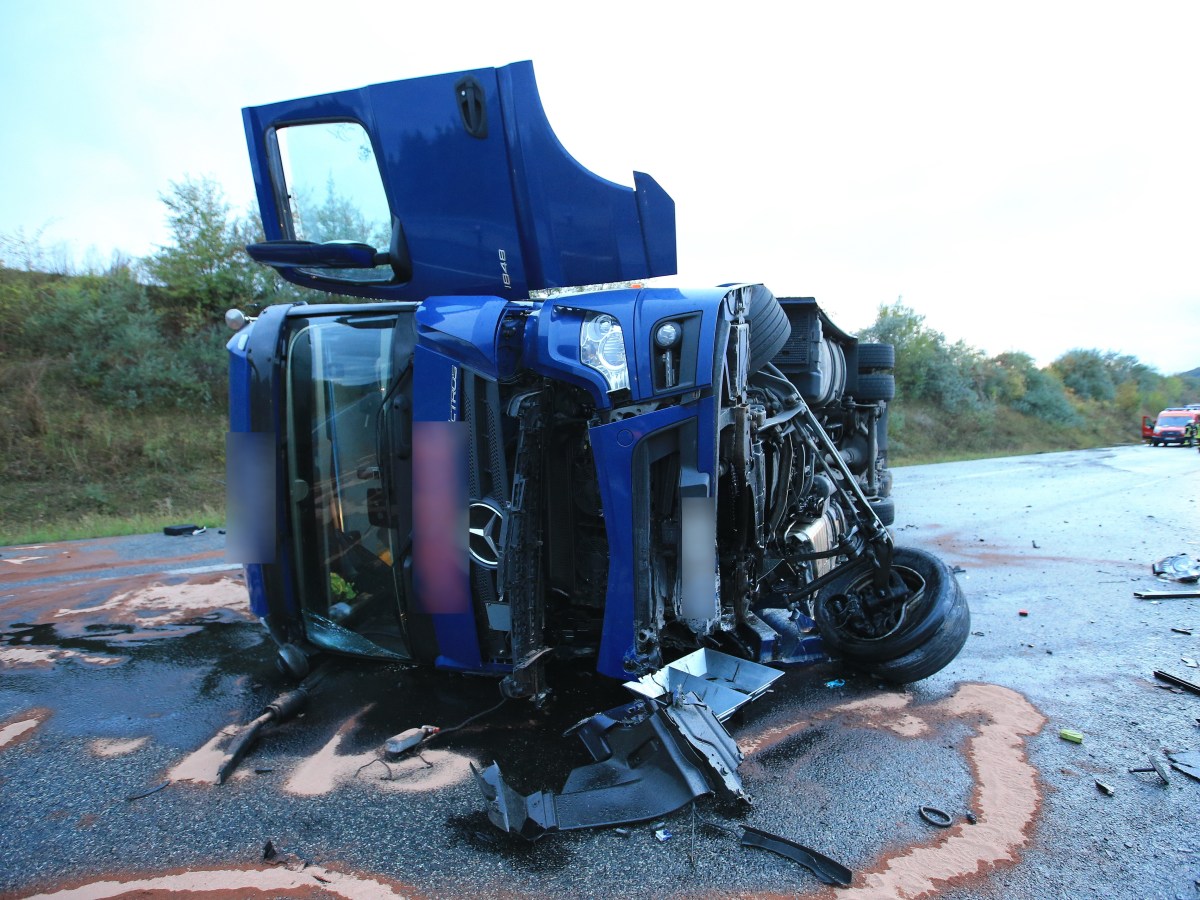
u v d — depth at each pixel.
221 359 16.02
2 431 12.87
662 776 2.48
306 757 2.84
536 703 3.09
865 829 2.31
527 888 2.03
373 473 3.34
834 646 3.63
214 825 2.36
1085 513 9.62
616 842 2.24
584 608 3.47
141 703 3.37
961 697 3.42
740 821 2.35
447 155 3.22
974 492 12.28
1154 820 2.39
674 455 2.91
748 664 3.11
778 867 2.12
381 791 2.57
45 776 2.69
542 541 3.14
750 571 3.45
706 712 2.68
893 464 20.58
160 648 4.14
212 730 3.07
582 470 3.29
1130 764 2.77
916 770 2.71
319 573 3.57
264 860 2.17
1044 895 2.01
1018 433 33.22
